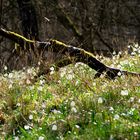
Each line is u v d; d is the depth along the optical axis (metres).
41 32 32.62
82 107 9.01
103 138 7.40
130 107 8.76
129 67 12.75
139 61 13.53
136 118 8.11
